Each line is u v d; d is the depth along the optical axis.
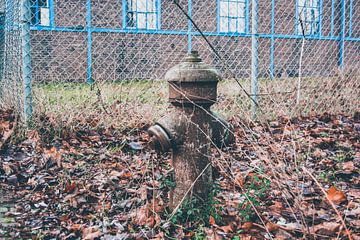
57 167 4.24
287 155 4.59
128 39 13.31
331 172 4.41
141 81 6.78
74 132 5.25
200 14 14.50
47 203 3.55
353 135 6.01
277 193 3.59
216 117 3.10
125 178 4.07
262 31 15.59
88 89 6.57
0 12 7.69
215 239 2.82
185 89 2.92
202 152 3.02
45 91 5.90
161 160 4.50
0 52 7.92
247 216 3.05
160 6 13.83
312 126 6.28
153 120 5.81
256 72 6.09
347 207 3.48
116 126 5.60
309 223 3.16
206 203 3.07
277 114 6.26
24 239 2.92
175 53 14.09
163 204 3.33
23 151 4.59
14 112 5.61
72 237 2.99
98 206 3.47
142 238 2.90
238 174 4.00
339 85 7.55
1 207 3.41
